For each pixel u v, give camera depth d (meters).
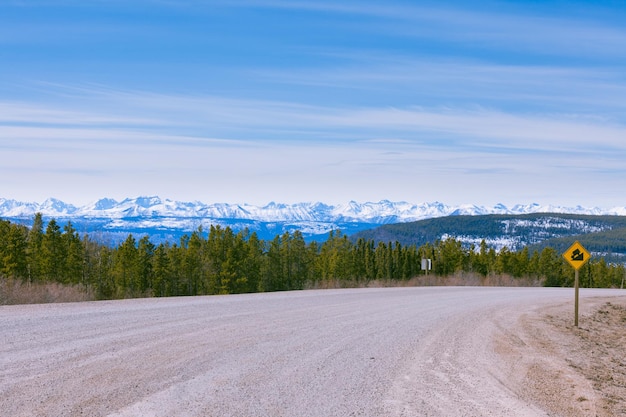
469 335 13.50
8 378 7.31
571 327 17.77
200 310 16.05
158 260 65.00
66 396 6.60
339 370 8.77
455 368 9.48
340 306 19.11
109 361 8.57
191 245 67.38
